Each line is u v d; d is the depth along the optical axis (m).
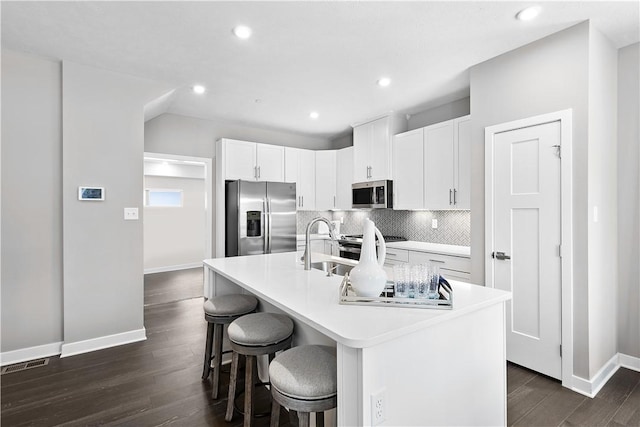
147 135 4.05
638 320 2.43
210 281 2.43
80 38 2.33
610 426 1.81
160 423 1.82
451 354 1.33
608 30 2.22
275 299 1.46
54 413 1.92
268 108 3.97
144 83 3.02
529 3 1.93
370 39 2.34
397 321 1.18
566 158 2.19
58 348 2.69
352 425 1.06
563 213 2.21
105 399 2.06
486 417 1.50
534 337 2.37
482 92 2.69
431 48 2.46
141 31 2.24
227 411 1.83
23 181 2.57
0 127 2.48
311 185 5.15
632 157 2.43
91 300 2.79
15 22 2.12
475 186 2.73
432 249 3.47
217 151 4.51
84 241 2.76
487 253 2.62
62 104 2.67
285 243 4.55
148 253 6.55
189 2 1.92
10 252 2.54
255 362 2.24
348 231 5.43
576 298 2.17
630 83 2.42
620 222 2.49
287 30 2.23
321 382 1.23
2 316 2.51
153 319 3.60
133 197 2.97
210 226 4.50
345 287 1.50
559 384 2.22
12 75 2.52
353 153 4.77
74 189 2.71
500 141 2.55
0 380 2.28
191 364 2.53
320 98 3.60
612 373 2.38
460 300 1.44
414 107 3.90
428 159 3.73
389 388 1.11
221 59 2.66
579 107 2.14
